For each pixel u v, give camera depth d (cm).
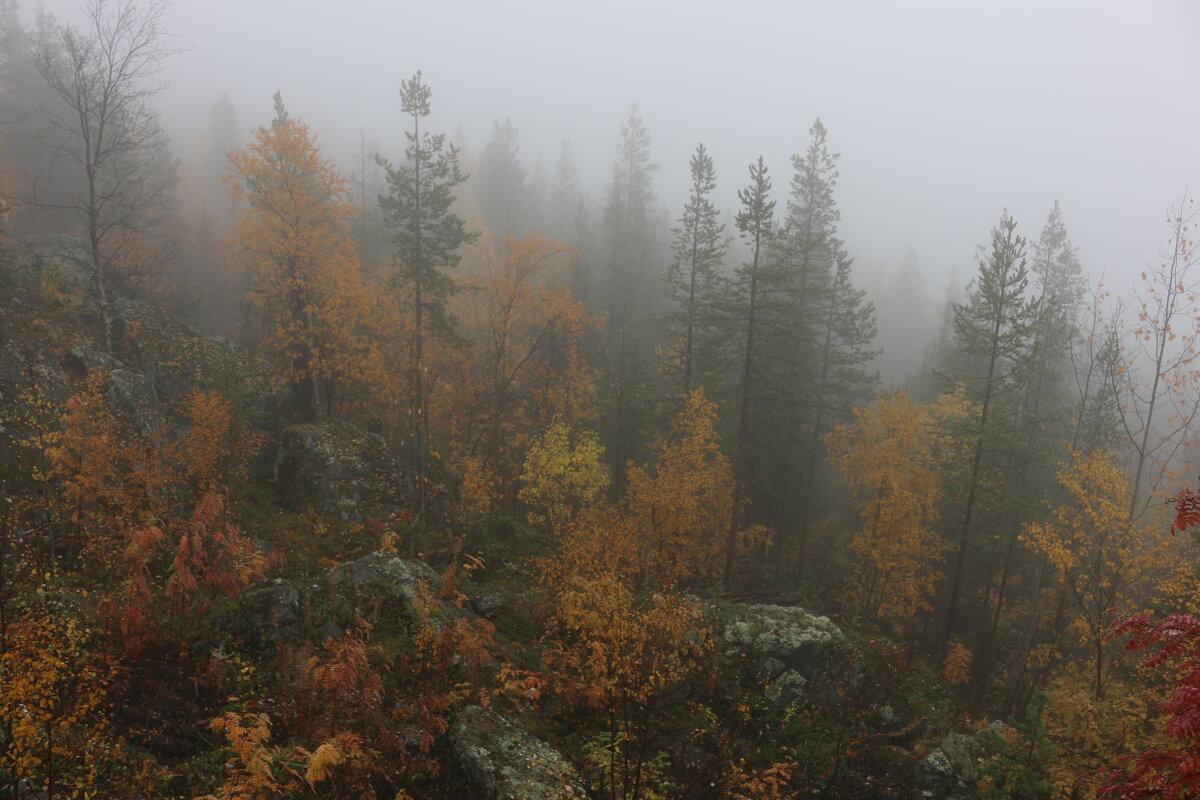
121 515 1414
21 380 1569
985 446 2361
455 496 2498
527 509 3016
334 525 1950
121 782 677
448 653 1082
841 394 3416
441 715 965
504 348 3072
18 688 634
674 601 1282
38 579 1065
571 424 3272
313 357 2631
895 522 2320
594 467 2375
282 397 2650
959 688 2273
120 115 2333
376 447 2419
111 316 2203
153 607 1059
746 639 1519
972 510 2525
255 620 1088
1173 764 369
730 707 1323
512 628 1430
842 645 1605
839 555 3500
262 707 893
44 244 2622
